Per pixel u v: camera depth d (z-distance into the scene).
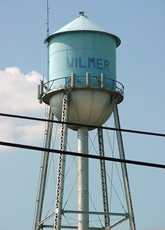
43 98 43.34
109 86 41.94
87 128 43.16
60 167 39.97
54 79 42.28
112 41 43.44
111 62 42.78
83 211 41.00
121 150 42.72
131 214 41.44
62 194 39.50
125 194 41.91
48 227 42.25
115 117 42.91
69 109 41.62
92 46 42.28
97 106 41.59
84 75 41.62
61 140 40.47
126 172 42.41
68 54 42.25
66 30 42.53
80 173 42.22
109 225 43.56
